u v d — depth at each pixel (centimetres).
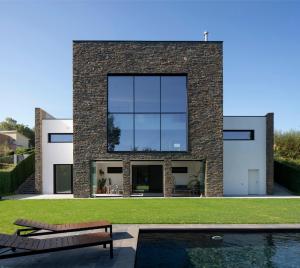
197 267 676
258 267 672
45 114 2286
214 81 1938
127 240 780
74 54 1930
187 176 2255
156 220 1003
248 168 2122
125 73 1931
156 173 2259
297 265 682
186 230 878
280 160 2572
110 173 2256
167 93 1939
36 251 593
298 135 2942
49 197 1892
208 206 1366
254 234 867
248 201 1588
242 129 2136
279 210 1234
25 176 2308
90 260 648
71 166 2188
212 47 1944
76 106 1920
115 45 1936
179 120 1931
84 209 1287
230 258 725
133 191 2214
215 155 1917
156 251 776
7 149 3700
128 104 1938
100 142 1912
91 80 1927
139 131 1927
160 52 1939
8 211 1237
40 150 2136
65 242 640
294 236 865
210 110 1931
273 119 2103
